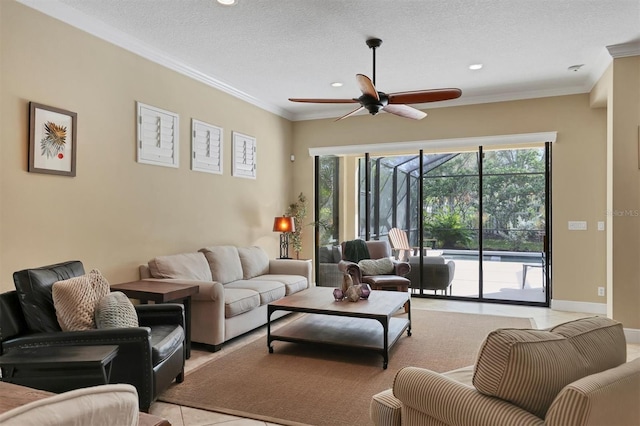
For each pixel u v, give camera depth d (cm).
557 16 356
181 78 473
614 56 420
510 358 130
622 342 155
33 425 53
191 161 488
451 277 632
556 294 561
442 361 359
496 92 580
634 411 128
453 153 631
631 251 414
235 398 287
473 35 393
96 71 370
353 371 337
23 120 311
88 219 364
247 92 582
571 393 115
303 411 268
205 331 388
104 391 65
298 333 391
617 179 419
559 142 561
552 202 565
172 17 358
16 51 306
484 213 616
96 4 334
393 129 652
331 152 692
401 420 172
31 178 318
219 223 536
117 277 392
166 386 281
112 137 387
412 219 656
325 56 447
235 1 330
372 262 585
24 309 254
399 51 433
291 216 669
